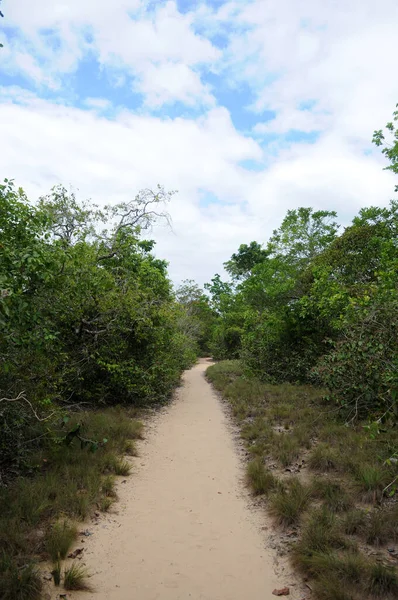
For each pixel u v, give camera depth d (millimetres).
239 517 4852
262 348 16047
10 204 6258
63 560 3807
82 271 7352
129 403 11695
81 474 5645
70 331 9812
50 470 5762
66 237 13648
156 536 4371
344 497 4746
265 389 13539
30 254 4984
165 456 7328
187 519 4793
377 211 15875
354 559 3473
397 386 6172
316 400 11008
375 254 14555
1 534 3875
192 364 30953
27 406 5961
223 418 10773
